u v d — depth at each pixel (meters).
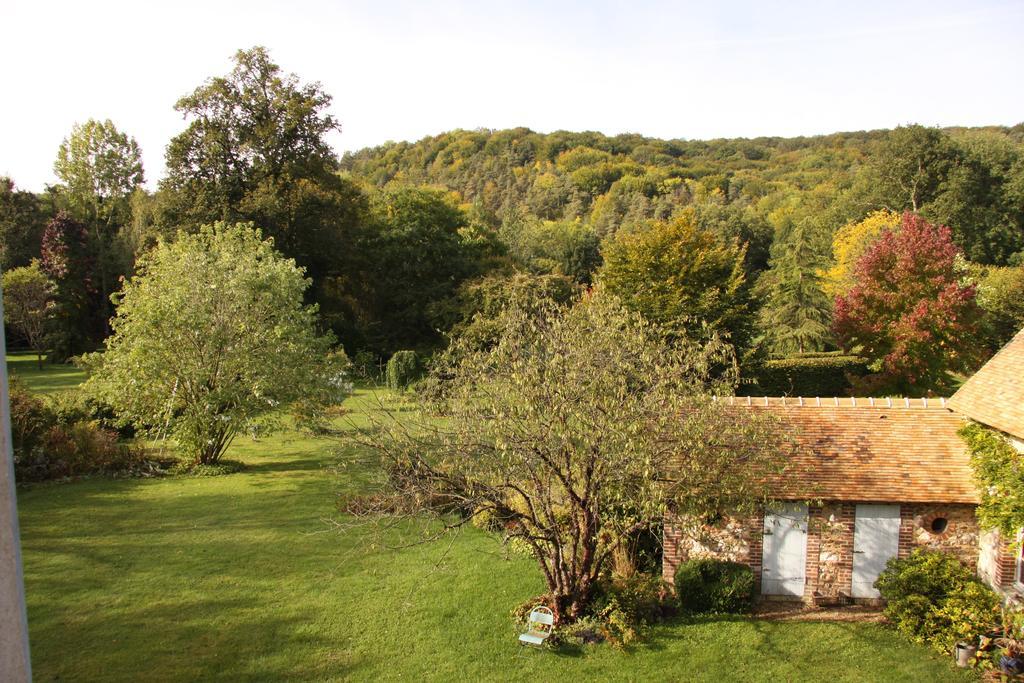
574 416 11.90
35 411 24.44
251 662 12.06
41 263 56.97
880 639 13.02
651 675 11.78
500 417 11.84
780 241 76.50
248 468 25.69
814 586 14.79
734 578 14.23
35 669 11.61
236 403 24.53
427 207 57.06
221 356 24.36
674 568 15.13
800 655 12.41
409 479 13.05
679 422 12.27
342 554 16.98
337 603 14.38
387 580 15.55
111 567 15.92
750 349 30.02
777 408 16.17
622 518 14.27
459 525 13.06
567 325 13.09
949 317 25.38
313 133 48.91
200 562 16.33
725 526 14.98
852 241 57.31
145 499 21.22
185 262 25.02
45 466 23.42
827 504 14.62
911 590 13.39
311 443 30.12
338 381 27.53
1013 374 14.51
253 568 16.06
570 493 12.79
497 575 15.85
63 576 15.37
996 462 12.85
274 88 47.50
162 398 24.14
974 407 14.52
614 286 29.41
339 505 20.27
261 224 44.12
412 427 15.14
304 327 26.88
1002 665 11.50
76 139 65.56
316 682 11.48
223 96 45.94
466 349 14.19
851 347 29.20
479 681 11.59
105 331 59.75
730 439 12.74
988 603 12.62
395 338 53.38
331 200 47.47
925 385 26.00
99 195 66.50
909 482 14.45
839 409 16.16
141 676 11.52
